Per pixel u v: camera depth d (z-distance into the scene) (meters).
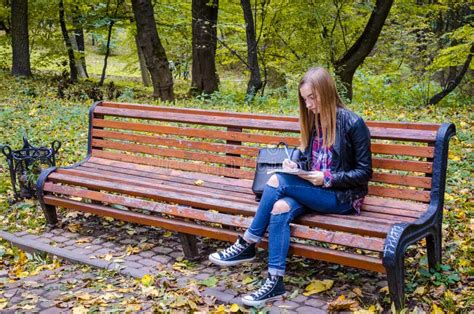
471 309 3.02
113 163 5.11
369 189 3.65
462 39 12.67
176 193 4.09
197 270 3.84
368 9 12.46
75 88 12.71
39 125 8.09
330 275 3.62
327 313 3.10
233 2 14.35
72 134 7.60
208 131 4.52
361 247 3.07
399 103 12.12
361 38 12.21
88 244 4.40
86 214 5.06
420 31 14.30
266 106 9.92
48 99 10.85
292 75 13.02
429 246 3.45
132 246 4.32
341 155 3.37
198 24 12.35
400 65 14.48
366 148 3.33
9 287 3.74
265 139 4.23
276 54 14.44
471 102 12.37
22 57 16.11
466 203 4.71
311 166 3.53
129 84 19.59
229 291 3.44
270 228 3.32
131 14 17.25
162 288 3.53
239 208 3.68
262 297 3.21
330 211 3.42
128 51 34.72
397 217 3.40
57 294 3.58
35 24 17.88
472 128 7.23
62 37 18.28
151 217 4.12
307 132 3.58
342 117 3.37
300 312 3.12
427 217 3.26
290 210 3.31
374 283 3.44
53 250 4.21
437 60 11.82
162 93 11.85
